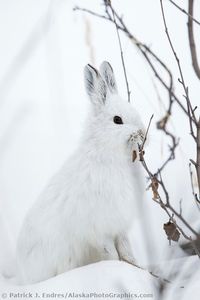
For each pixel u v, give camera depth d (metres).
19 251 7.62
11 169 10.28
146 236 5.58
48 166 10.38
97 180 7.07
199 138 5.51
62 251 7.33
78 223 7.14
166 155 10.09
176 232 5.95
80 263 7.52
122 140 7.10
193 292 5.54
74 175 7.26
